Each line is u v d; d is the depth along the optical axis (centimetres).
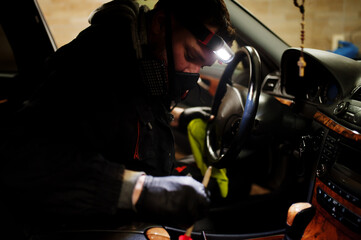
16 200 62
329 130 98
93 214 63
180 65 82
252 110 104
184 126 184
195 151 148
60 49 82
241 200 179
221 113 133
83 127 67
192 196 63
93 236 87
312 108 125
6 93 125
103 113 70
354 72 104
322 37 375
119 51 77
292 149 138
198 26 75
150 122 89
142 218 67
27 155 59
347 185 88
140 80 81
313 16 375
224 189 145
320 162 100
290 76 133
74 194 61
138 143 84
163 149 94
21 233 78
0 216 72
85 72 71
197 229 145
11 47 146
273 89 149
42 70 84
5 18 138
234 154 108
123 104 76
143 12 83
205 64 84
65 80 69
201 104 192
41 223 79
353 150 87
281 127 127
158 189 63
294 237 102
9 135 62
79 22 400
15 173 59
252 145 147
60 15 398
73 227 89
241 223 163
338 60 109
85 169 61
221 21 79
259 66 108
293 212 102
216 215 163
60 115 65
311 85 126
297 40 283
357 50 259
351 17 372
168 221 65
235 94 127
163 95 85
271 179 203
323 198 97
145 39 82
